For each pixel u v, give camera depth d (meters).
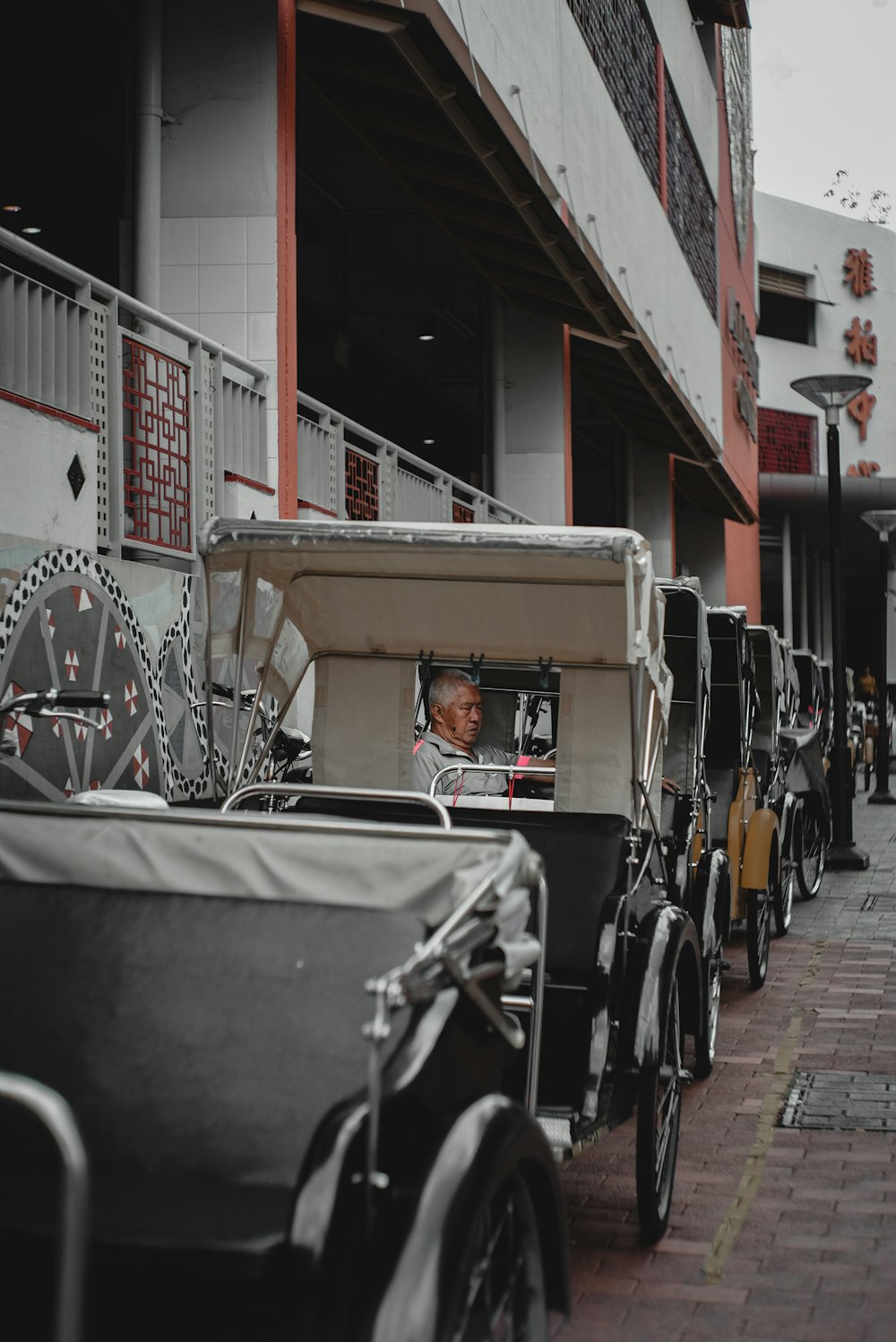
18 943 3.36
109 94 13.80
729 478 30.33
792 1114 6.38
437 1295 2.48
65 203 16.50
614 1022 4.74
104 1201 2.67
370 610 5.63
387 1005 2.57
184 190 10.60
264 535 5.06
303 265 20.42
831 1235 4.84
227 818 3.73
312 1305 2.40
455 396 26.20
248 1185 2.96
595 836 5.04
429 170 15.01
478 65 12.21
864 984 9.66
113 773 7.57
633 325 19.66
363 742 5.91
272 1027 3.17
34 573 6.73
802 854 13.21
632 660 4.92
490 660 5.74
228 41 10.58
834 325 52.47
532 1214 3.03
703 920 7.10
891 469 53.16
